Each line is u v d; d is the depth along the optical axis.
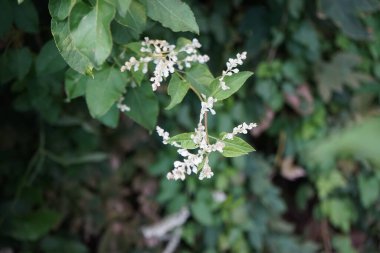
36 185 1.25
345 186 1.46
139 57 0.74
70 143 1.24
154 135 1.35
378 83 1.41
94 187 1.33
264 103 1.37
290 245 1.47
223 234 1.42
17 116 1.22
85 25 0.61
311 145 1.42
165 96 1.26
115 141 1.32
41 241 1.25
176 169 0.66
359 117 1.41
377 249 1.55
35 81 0.96
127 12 0.67
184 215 1.39
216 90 0.69
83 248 1.29
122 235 1.37
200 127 0.67
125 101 0.81
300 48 1.35
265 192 1.44
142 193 1.37
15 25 0.89
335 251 1.53
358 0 1.22
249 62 1.36
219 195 1.38
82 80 0.77
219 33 1.31
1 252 1.19
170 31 0.92
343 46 1.39
